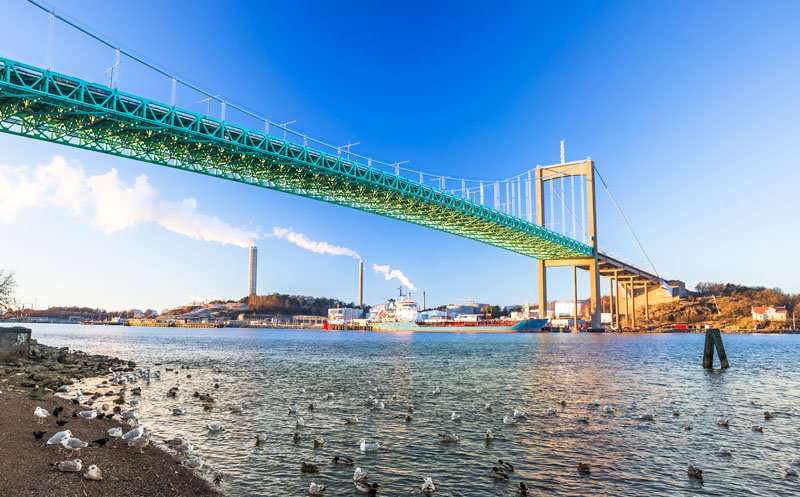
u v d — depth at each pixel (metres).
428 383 34.38
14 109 56.72
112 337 129.12
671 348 83.56
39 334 146.62
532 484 14.02
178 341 110.12
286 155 82.12
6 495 10.48
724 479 14.66
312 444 17.53
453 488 13.62
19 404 19.80
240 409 23.70
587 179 179.75
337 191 98.75
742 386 34.22
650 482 14.33
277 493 12.86
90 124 62.72
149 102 64.19
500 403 26.16
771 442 18.73
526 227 146.75
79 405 22.27
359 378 37.44
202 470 14.38
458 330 194.00
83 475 12.13
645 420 22.16
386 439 18.38
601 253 187.25
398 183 105.62
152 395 27.12
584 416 22.78
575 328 189.62
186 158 75.50
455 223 132.88
